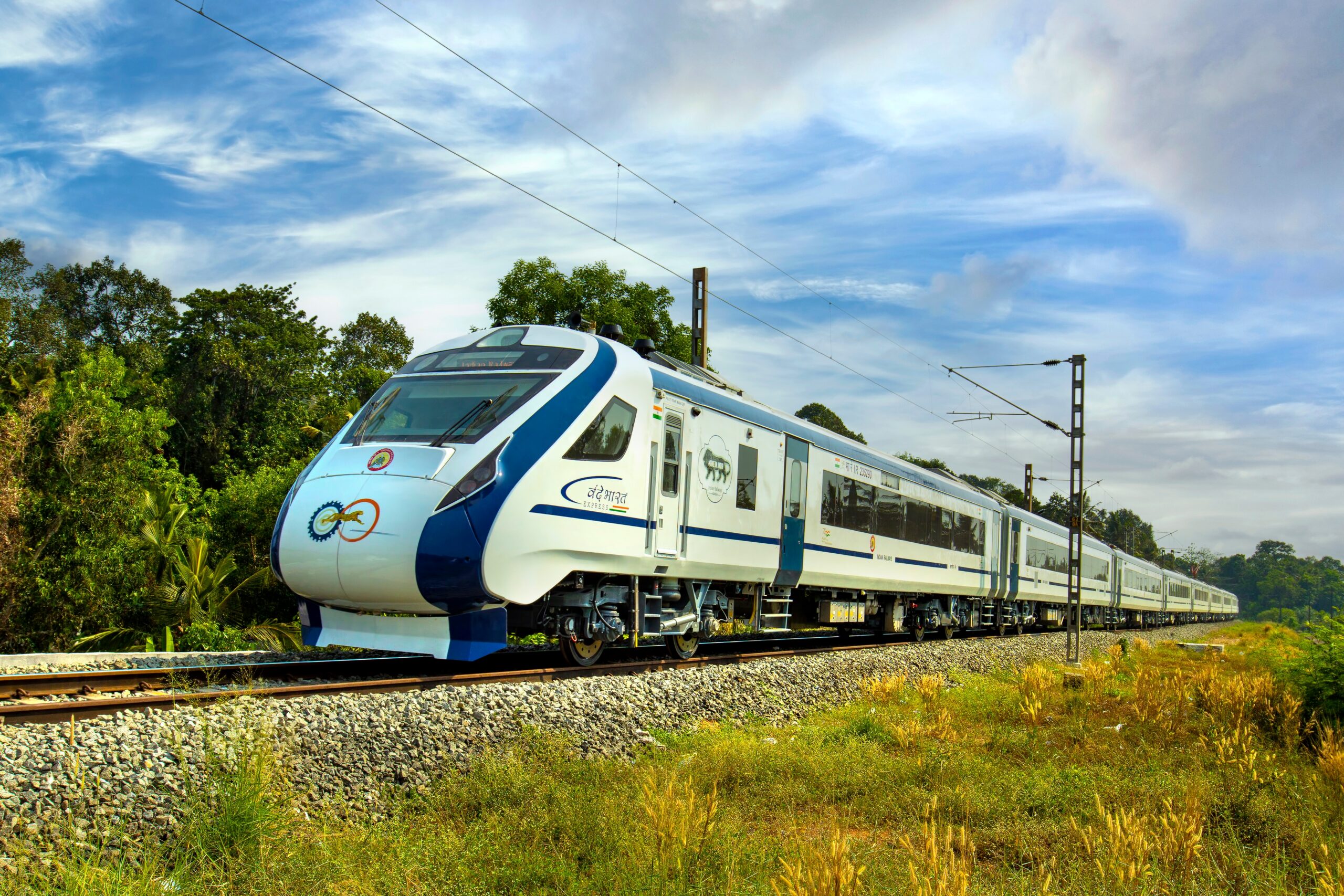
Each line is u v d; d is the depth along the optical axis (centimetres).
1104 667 1605
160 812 462
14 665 921
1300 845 563
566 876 465
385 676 927
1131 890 468
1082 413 2058
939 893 429
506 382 966
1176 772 779
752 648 1612
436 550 834
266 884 421
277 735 566
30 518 1775
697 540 1166
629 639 1508
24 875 385
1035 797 670
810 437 1495
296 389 3741
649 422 1070
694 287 2320
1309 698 1055
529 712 734
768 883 462
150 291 4188
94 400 1973
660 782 624
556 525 919
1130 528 9656
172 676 766
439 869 461
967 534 2205
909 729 902
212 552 2338
